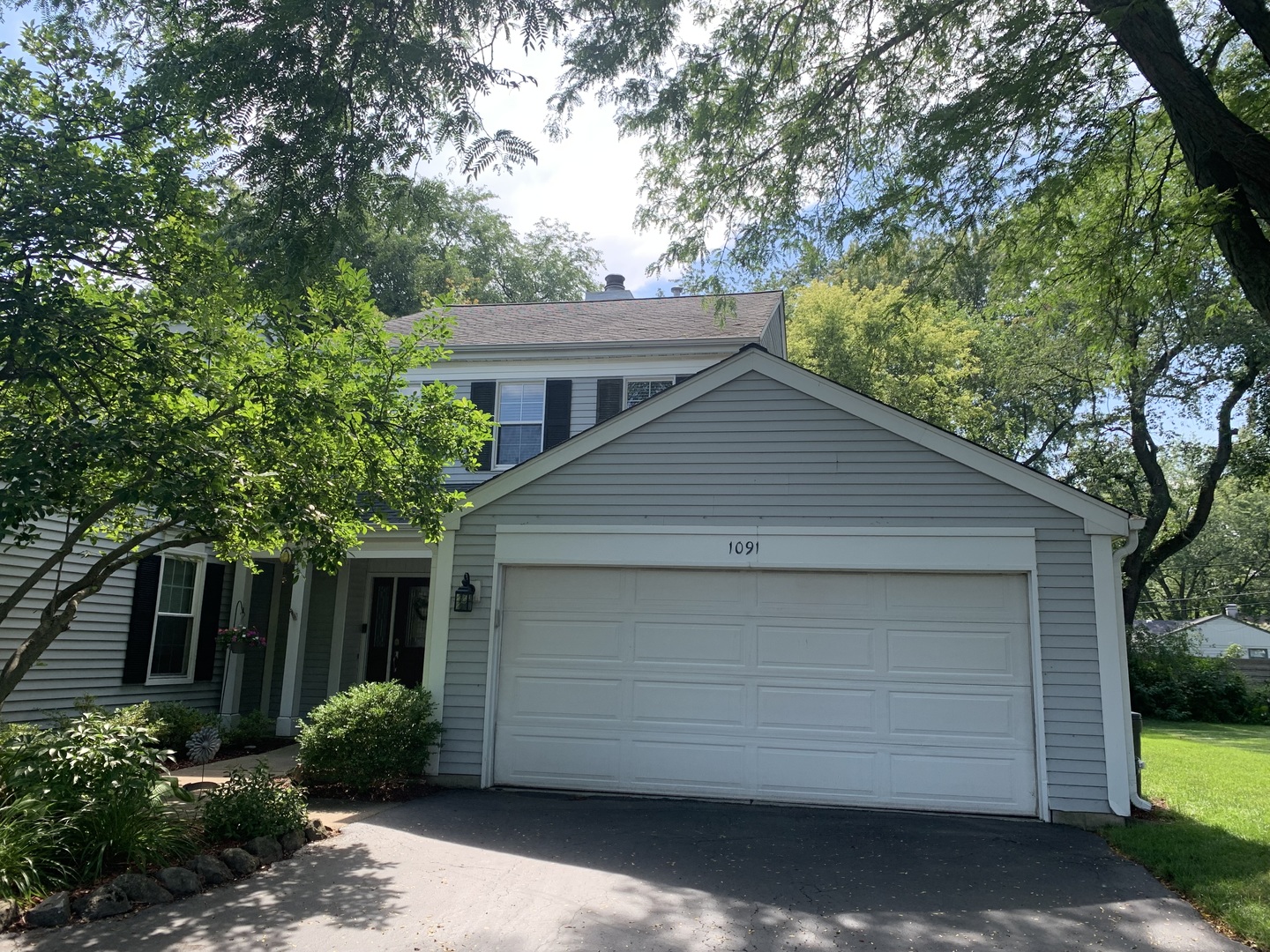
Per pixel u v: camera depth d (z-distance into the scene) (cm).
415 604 1413
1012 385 2373
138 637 1183
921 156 900
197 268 645
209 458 575
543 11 739
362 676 1384
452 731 904
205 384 640
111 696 1144
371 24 690
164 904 521
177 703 1212
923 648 835
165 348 610
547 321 1620
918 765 816
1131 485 2359
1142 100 878
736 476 891
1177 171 987
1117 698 774
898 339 2203
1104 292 946
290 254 685
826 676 851
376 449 728
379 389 721
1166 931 514
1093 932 511
